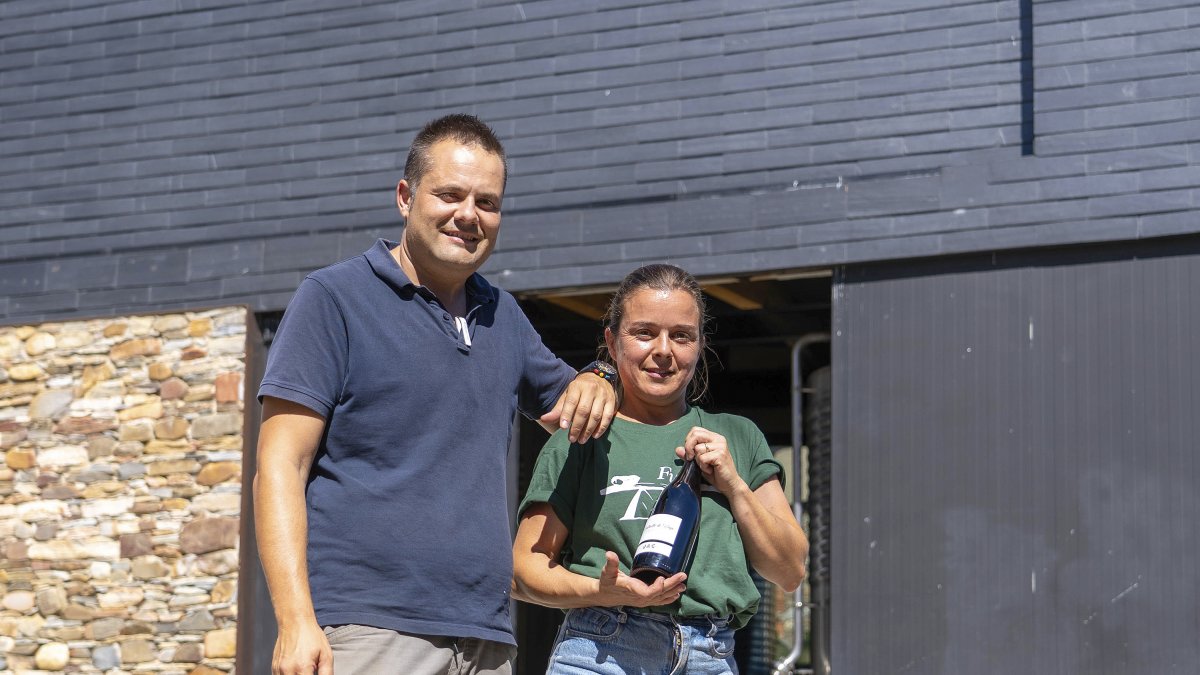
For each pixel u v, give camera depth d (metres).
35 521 6.46
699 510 2.74
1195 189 5.13
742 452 2.90
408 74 6.44
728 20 5.98
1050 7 5.46
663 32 6.07
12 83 7.09
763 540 2.72
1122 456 5.13
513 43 6.30
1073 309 5.29
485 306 2.71
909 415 5.45
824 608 6.30
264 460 2.41
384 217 6.32
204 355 6.39
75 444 6.49
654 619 2.71
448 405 2.54
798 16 5.87
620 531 2.75
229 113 6.68
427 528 2.46
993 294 5.41
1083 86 5.36
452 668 2.47
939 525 5.34
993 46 5.56
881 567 5.40
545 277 6.04
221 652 6.06
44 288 6.79
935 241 5.47
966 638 5.24
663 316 2.84
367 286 2.55
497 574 2.54
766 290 6.49
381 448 2.48
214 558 6.16
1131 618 5.02
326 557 2.43
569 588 2.66
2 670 6.36
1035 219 5.34
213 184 6.63
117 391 6.48
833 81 5.77
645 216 5.94
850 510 5.48
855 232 5.60
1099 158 5.29
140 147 6.79
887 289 5.58
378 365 2.50
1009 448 5.29
